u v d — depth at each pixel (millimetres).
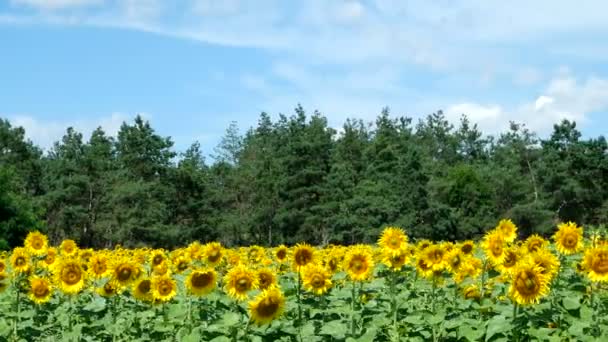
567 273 9734
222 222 72188
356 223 64438
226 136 100938
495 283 9180
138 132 73562
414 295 9859
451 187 74312
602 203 70125
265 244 73812
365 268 8461
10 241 47156
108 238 67125
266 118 105938
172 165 73562
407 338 7863
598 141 69938
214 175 83000
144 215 65688
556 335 7293
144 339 8570
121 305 9961
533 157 83188
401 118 123188
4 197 47625
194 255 11484
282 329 7605
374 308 8633
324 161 77125
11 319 9570
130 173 71875
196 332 7840
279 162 73688
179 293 9906
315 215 68000
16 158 80000
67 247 13508
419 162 67312
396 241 9258
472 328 7699
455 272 9312
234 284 7977
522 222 70438
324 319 8555
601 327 7352
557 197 70812
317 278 8539
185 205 71938
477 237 70125
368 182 69375
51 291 9953
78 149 84750
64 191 69250
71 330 9070
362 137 103812
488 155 122688
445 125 126125
